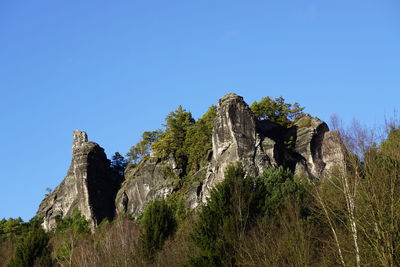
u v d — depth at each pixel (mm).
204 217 42938
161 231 51812
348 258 34500
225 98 87688
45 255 59750
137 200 96812
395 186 33906
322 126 90438
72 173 105938
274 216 43000
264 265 36875
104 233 71000
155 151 101000
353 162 36031
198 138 98438
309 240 37500
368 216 32750
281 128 92312
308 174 82062
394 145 36219
